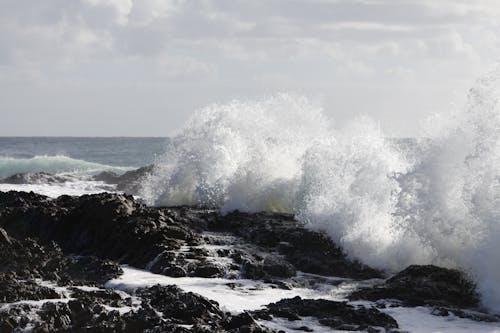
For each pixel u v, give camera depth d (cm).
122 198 2544
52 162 7319
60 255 2114
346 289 1895
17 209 2558
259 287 1889
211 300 1582
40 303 1497
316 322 1495
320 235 2356
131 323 1375
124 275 1983
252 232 2475
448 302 1730
